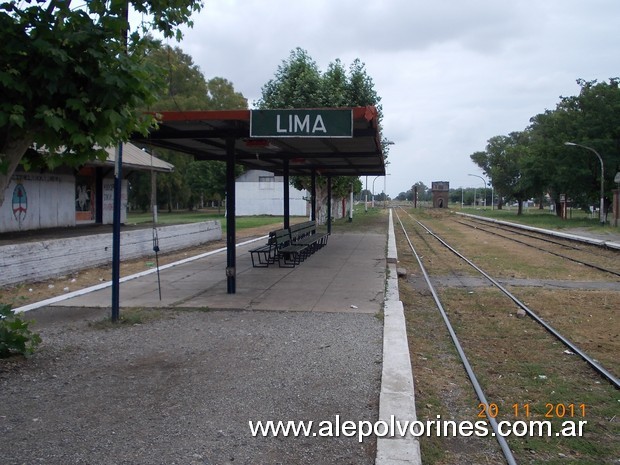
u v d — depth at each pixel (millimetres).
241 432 4738
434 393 6016
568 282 14500
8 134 5551
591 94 46875
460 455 4605
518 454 4664
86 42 5457
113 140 6000
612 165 46344
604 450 4762
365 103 31359
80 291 11562
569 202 65188
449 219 62656
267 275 14094
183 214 68812
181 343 7570
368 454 4391
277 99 30484
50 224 22078
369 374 6238
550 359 7465
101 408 5242
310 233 22453
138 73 5617
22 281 12539
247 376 6176
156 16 6598
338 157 16781
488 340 8461
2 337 6559
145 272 14578
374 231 33312
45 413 5113
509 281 14664
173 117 9695
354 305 10141
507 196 71938
